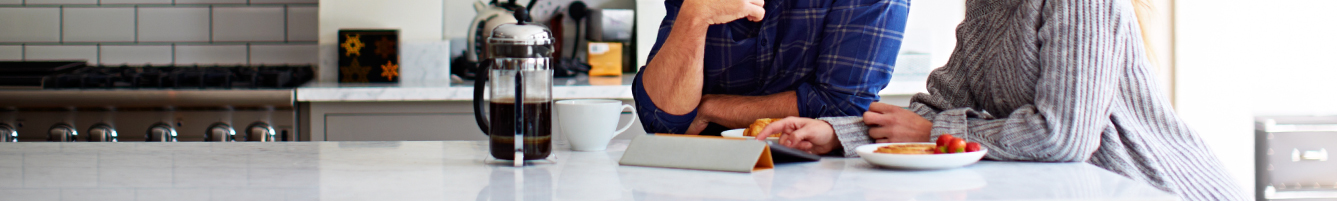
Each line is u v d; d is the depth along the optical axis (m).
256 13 2.62
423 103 2.12
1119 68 0.94
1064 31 0.93
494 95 0.87
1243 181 2.37
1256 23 2.32
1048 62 0.93
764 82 1.27
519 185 0.74
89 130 2.07
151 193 0.71
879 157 0.81
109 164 0.89
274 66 2.57
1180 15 2.30
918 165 0.80
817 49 1.22
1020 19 1.01
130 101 2.04
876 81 1.20
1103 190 0.70
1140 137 1.00
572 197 0.68
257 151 1.00
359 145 1.06
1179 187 0.99
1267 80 2.36
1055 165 0.86
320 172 0.82
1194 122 2.35
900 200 0.66
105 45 2.62
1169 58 2.33
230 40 2.63
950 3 2.60
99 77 2.12
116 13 2.61
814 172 0.80
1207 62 2.32
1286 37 2.34
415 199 0.67
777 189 0.71
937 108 1.17
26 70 2.12
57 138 2.06
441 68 2.43
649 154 0.86
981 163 0.87
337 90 2.07
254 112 2.09
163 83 2.12
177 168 0.85
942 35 2.61
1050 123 0.88
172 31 2.62
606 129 0.99
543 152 0.87
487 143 1.08
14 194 0.71
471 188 0.72
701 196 0.68
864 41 1.18
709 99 1.25
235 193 0.71
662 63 1.15
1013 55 1.03
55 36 2.60
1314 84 2.37
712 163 0.82
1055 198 0.67
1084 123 0.89
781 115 1.21
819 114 1.20
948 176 0.78
